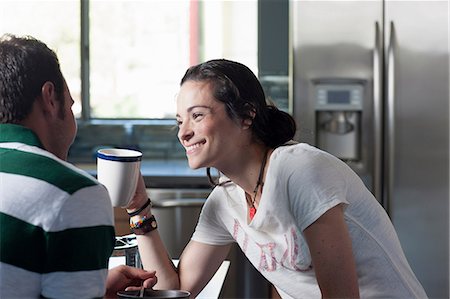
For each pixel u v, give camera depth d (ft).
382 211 5.55
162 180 13.16
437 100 12.37
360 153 12.76
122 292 5.20
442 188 12.44
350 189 5.27
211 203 6.07
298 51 12.64
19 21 16.16
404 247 12.57
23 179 4.01
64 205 3.98
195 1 15.90
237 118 5.29
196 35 16.01
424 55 12.37
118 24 16.12
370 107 12.63
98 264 4.09
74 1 16.07
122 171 5.50
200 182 13.08
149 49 16.17
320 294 5.60
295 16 12.62
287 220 5.30
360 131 12.76
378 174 12.55
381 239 5.45
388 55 12.43
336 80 12.62
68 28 16.10
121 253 6.59
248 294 12.63
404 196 12.50
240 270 12.60
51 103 4.47
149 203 6.17
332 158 5.30
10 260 3.91
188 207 12.75
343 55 12.59
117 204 5.62
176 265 6.89
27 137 4.26
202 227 6.22
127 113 16.24
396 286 5.52
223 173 5.53
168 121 15.98
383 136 12.63
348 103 12.62
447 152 12.40
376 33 12.45
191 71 5.39
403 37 12.40
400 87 12.41
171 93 16.20
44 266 3.98
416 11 12.37
